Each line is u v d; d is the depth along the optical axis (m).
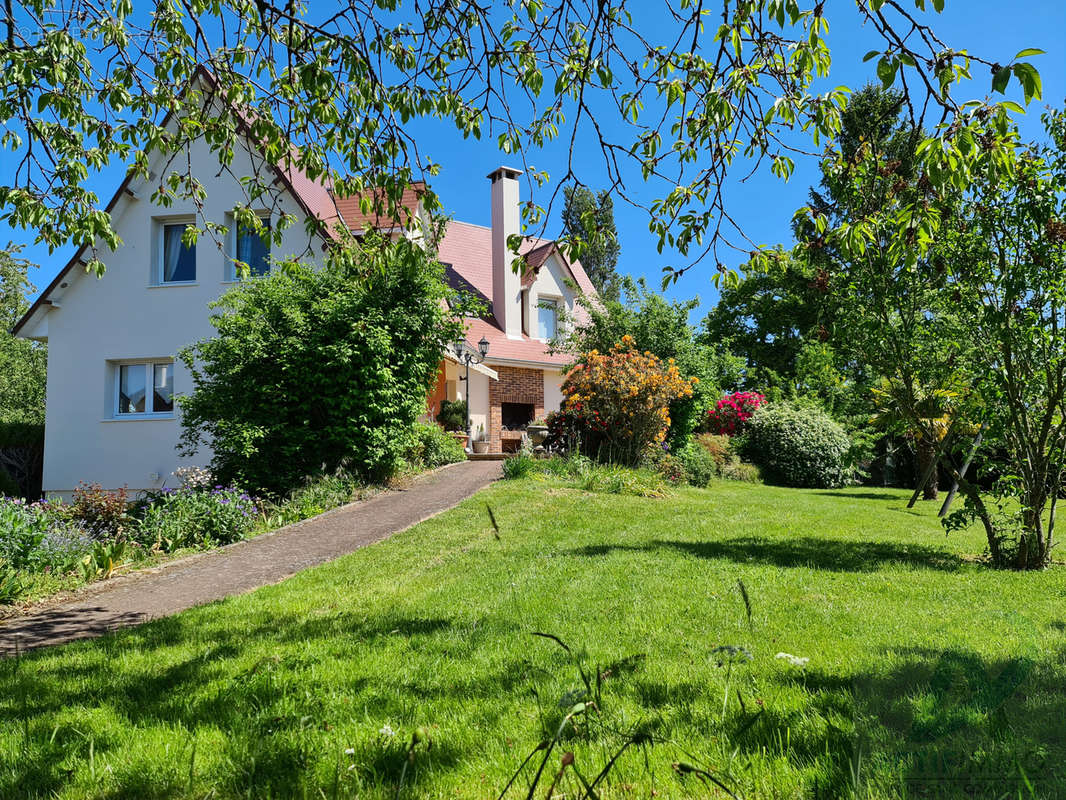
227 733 3.15
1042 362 7.33
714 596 5.61
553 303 25.81
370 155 5.04
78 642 5.19
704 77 4.11
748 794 2.35
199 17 5.12
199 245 17.23
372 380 13.23
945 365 7.84
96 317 17.47
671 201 4.32
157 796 2.61
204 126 5.51
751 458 22.28
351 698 3.53
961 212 7.14
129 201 17.38
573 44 4.62
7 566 6.96
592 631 4.67
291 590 6.56
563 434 16.23
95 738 3.17
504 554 7.80
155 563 8.31
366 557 8.06
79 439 17.33
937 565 7.34
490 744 2.91
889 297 7.71
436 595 5.99
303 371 13.05
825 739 2.71
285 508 11.32
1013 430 7.66
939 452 8.11
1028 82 2.72
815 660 3.86
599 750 2.74
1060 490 7.54
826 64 3.86
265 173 17.00
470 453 19.97
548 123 4.92
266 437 12.62
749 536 9.08
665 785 2.46
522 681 3.70
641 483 13.95
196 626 5.34
